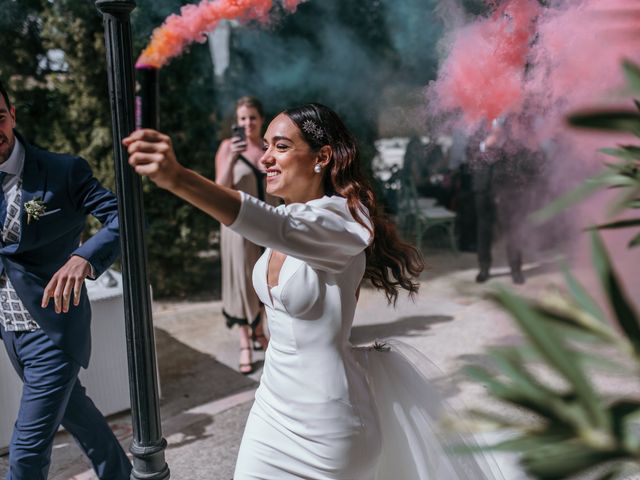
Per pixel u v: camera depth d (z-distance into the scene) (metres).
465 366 0.57
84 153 5.50
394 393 1.88
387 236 1.99
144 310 1.87
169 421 3.50
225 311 4.10
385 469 1.90
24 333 2.29
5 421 3.12
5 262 2.26
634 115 0.52
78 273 2.14
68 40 5.27
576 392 0.52
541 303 0.56
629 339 0.53
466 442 1.87
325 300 1.73
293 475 1.77
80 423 2.42
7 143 2.21
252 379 4.04
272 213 1.49
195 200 1.36
